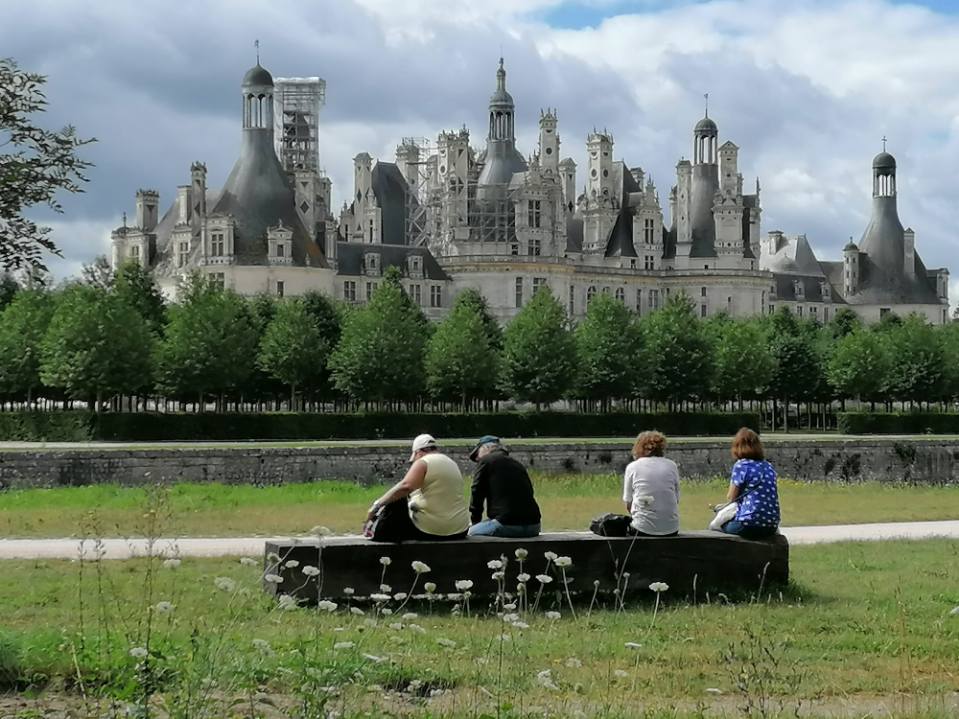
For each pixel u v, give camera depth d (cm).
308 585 2484
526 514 2670
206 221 17838
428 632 2261
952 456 9562
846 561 3234
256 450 7656
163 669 1681
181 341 11300
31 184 2239
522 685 1806
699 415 11875
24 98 2258
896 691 1950
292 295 16975
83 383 10325
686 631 2342
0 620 2300
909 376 14725
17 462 7175
